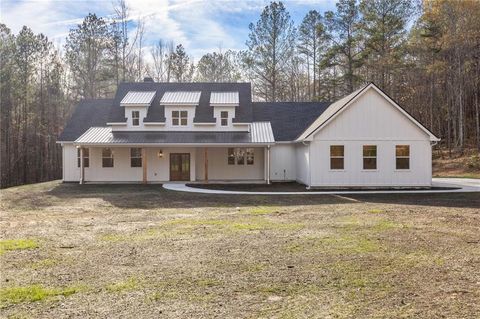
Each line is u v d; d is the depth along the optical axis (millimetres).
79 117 27750
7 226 10133
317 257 6797
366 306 4586
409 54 39594
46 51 43344
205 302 4746
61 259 6754
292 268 6164
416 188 20516
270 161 25922
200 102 26953
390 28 38781
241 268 6184
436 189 20031
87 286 5352
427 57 38594
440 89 40188
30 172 40719
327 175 20578
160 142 23266
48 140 42281
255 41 42625
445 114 40219
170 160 25531
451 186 21172
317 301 4762
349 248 7418
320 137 20594
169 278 5699
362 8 39844
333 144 20562
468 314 4324
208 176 26188
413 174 20594
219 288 5262
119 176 25422
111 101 29609
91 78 42781
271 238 8375
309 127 24359
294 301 4770
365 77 41906
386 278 5637
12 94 37844
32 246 7707
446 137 40281
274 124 27344
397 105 20516
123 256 6945
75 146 24844
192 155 25484
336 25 40500
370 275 5781
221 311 4461
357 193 18516
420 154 20609
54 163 42531
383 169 20609
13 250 7398
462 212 12109
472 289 5148
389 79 41031
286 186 22453
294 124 27250
